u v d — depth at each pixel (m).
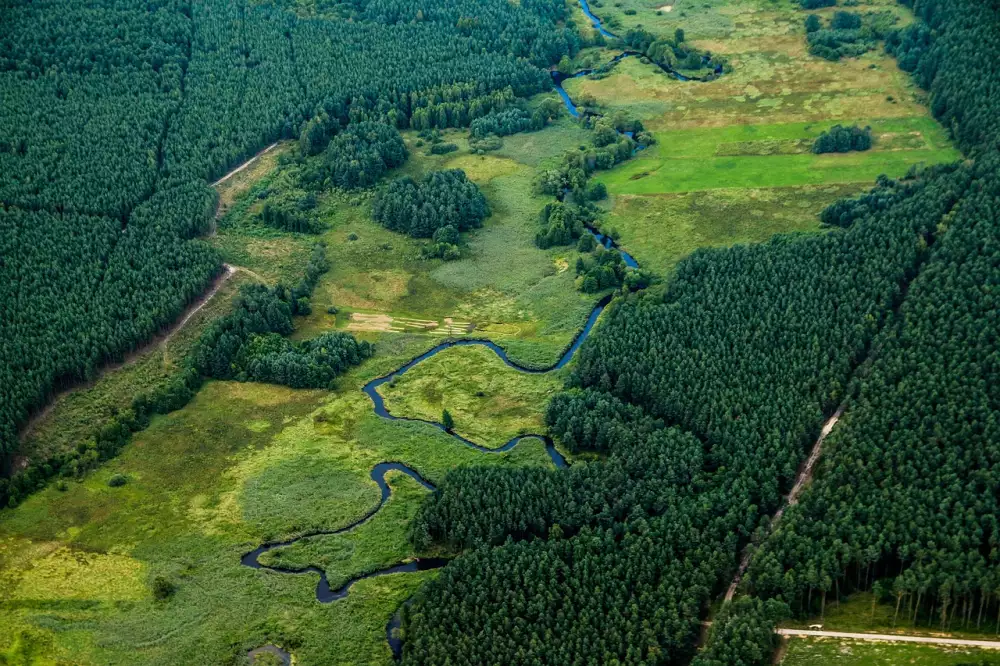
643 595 187.88
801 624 184.38
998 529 185.25
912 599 182.00
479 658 180.62
